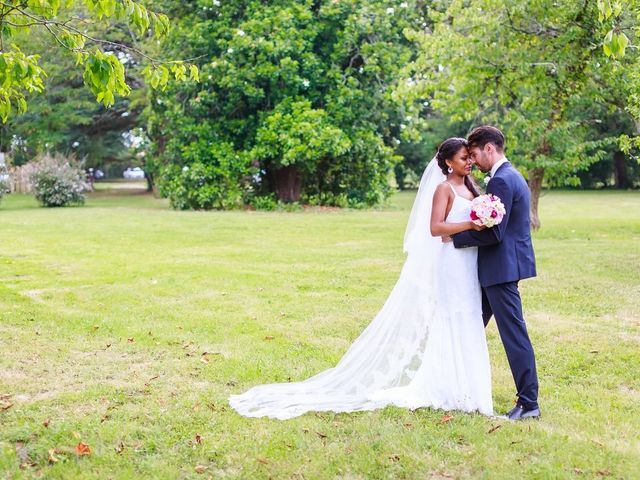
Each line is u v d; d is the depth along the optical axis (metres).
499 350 5.66
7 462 3.46
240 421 4.06
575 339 5.94
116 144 36.66
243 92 20.64
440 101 14.80
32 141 30.03
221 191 21.27
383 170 23.08
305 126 19.73
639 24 10.25
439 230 4.20
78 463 3.49
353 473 3.39
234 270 9.47
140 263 10.07
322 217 18.25
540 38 13.12
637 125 12.26
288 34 20.28
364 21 20.92
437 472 3.40
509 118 13.55
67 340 5.94
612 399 4.51
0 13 4.61
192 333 6.19
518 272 4.12
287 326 6.45
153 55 22.30
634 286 8.21
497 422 4.05
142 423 4.04
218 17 21.28
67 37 4.60
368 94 21.58
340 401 4.38
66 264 9.97
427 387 4.33
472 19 13.09
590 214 20.67
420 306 4.48
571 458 3.52
